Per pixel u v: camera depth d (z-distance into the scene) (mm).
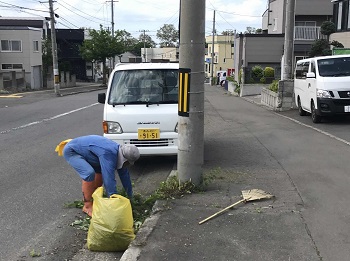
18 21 52000
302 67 13867
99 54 51344
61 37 58031
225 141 9336
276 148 8328
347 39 23094
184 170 5504
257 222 4445
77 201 5703
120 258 4035
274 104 17344
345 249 3824
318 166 6754
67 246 4395
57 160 8297
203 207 4895
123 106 7535
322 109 11391
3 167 7723
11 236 4637
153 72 8000
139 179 6938
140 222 4711
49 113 17156
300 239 4035
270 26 41375
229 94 34969
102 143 4992
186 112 5375
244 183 5859
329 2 34281
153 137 7293
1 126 13094
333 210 4758
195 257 3752
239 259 3695
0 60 40656
